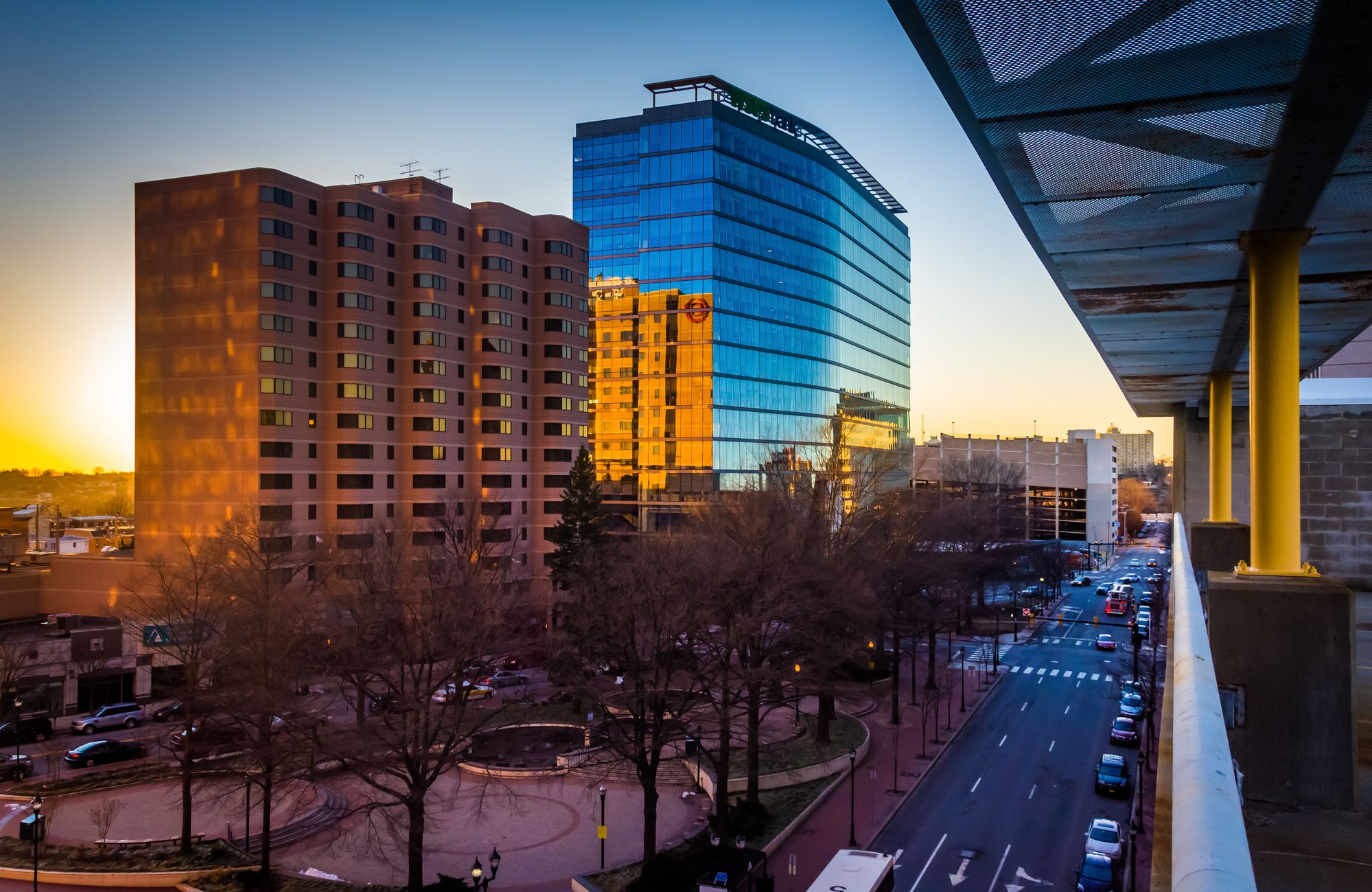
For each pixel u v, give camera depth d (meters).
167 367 65.06
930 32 5.31
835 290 112.69
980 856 32.69
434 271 72.38
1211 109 6.07
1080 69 5.65
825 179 111.75
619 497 98.06
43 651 51.78
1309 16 4.83
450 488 73.00
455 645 36.22
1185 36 5.16
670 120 98.50
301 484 64.94
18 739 43.19
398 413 71.50
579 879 30.39
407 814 37.53
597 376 100.31
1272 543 8.15
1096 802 38.31
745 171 100.62
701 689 35.16
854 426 115.50
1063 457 143.88
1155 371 19.48
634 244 101.00
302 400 65.38
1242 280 10.91
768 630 44.62
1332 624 7.14
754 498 53.62
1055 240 9.31
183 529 63.69
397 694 33.66
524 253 79.31
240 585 40.09
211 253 64.25
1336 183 7.18
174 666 52.31
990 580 85.94
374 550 53.81
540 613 69.12
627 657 34.69
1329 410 16.38
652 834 29.88
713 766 39.69
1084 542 143.88
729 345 97.50
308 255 66.38
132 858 32.22
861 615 45.12
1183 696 3.81
